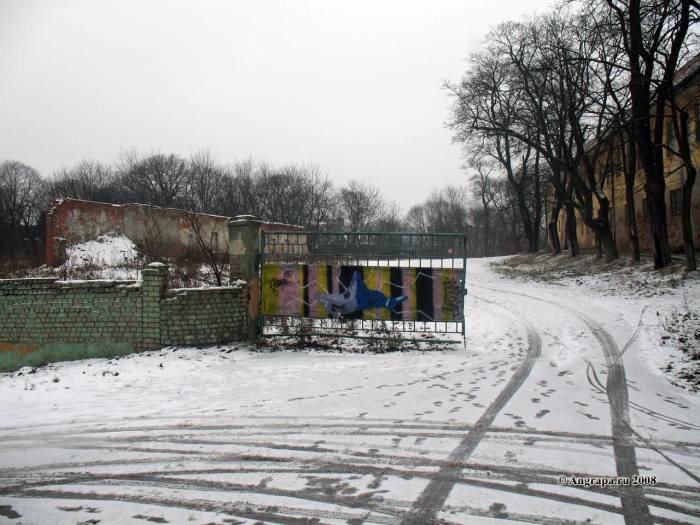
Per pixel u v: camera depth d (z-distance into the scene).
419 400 6.36
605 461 4.31
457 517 3.37
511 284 22.66
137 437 5.21
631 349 9.39
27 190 51.28
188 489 3.89
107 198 44.69
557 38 20.11
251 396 6.77
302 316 10.59
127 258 20.09
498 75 27.48
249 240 10.62
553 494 3.70
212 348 9.88
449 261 10.45
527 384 7.09
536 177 34.34
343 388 7.09
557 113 23.06
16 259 21.88
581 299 16.39
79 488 3.96
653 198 17.42
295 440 4.97
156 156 46.53
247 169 48.72
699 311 11.18
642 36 14.26
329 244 10.69
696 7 11.55
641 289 15.67
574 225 29.34
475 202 72.75
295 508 3.53
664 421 5.41
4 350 10.66
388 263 10.41
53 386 7.80
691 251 15.38
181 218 23.64
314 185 50.00
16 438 5.30
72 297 10.39
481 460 4.36
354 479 4.01
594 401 6.20
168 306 9.95
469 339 10.95
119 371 8.57
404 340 10.23
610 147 20.08
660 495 3.68
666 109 21.56
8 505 3.68
